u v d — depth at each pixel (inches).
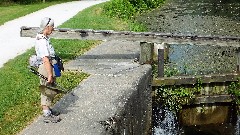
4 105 310.5
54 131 267.6
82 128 270.7
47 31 266.5
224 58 567.8
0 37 600.1
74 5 1042.7
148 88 407.2
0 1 1118.4
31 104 317.1
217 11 995.3
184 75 445.1
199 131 442.6
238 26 803.4
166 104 438.3
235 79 438.3
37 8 960.9
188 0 1195.3
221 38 429.1
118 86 351.9
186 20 874.1
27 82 363.3
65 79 373.7
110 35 444.8
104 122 279.6
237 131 439.2
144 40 432.8
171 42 432.5
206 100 440.5
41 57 260.8
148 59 436.1
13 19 786.2
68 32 452.4
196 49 610.9
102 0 1203.2
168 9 1030.4
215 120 457.4
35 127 274.8
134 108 343.3
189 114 450.9
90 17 758.5
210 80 434.6
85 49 504.7
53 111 298.0
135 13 944.3
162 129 436.8
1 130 273.9
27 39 577.3
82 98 325.7
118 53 485.7
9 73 391.5
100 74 391.2
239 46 431.5
